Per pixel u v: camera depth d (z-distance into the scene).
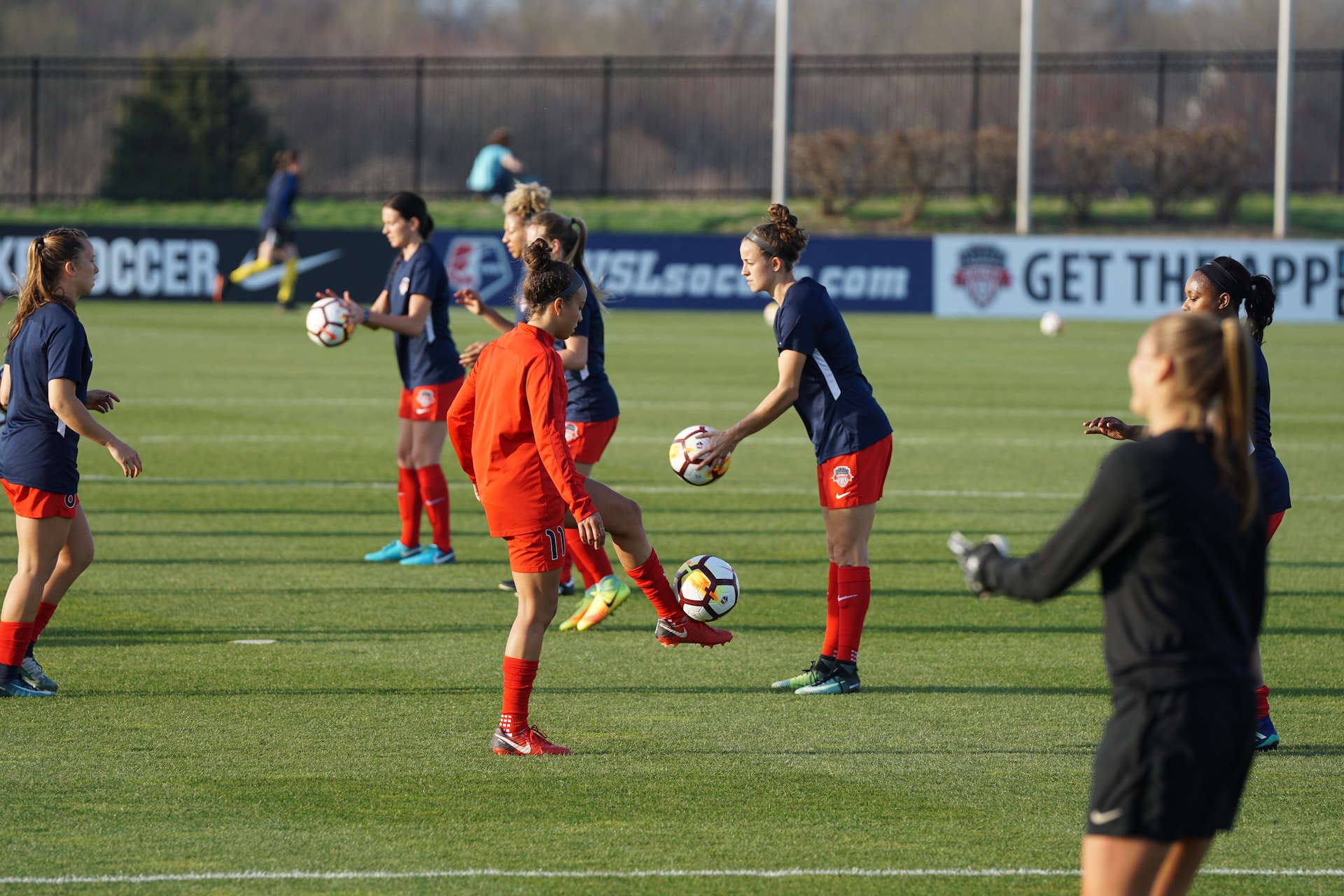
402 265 33.44
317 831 17.73
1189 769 12.09
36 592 22.91
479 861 16.89
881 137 141.25
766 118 196.12
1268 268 104.31
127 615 28.64
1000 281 106.69
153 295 105.00
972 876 16.70
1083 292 106.31
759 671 25.61
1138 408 12.93
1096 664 26.27
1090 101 182.75
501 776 19.88
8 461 22.41
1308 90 181.75
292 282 101.88
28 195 139.25
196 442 50.88
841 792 19.48
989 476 46.66
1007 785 19.81
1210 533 12.16
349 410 59.19
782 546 36.44
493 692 23.97
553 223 28.52
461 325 94.81
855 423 23.75
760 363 77.12
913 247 107.12
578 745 21.31
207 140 145.62
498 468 20.22
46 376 22.00
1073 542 12.41
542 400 19.62
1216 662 12.18
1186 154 139.75
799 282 23.98
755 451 51.84
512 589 31.44
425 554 34.12
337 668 25.22
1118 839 12.27
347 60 136.62
